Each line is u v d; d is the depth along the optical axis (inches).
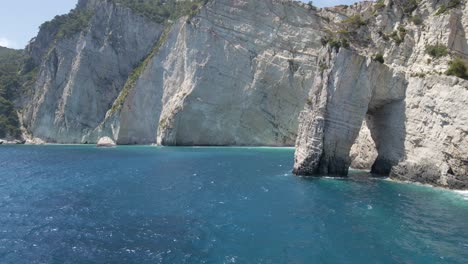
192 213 1035.9
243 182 1465.3
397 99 1549.0
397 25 1818.4
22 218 1041.5
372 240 800.3
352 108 1541.6
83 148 3430.1
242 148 2989.7
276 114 3230.8
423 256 717.9
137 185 1461.6
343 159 1562.5
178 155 2504.9
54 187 1492.4
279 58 3267.7
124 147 3356.3
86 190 1400.1
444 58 1512.1
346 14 3329.2
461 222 915.4
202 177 1604.3
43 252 794.2
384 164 1588.3
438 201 1118.4
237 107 3287.4
